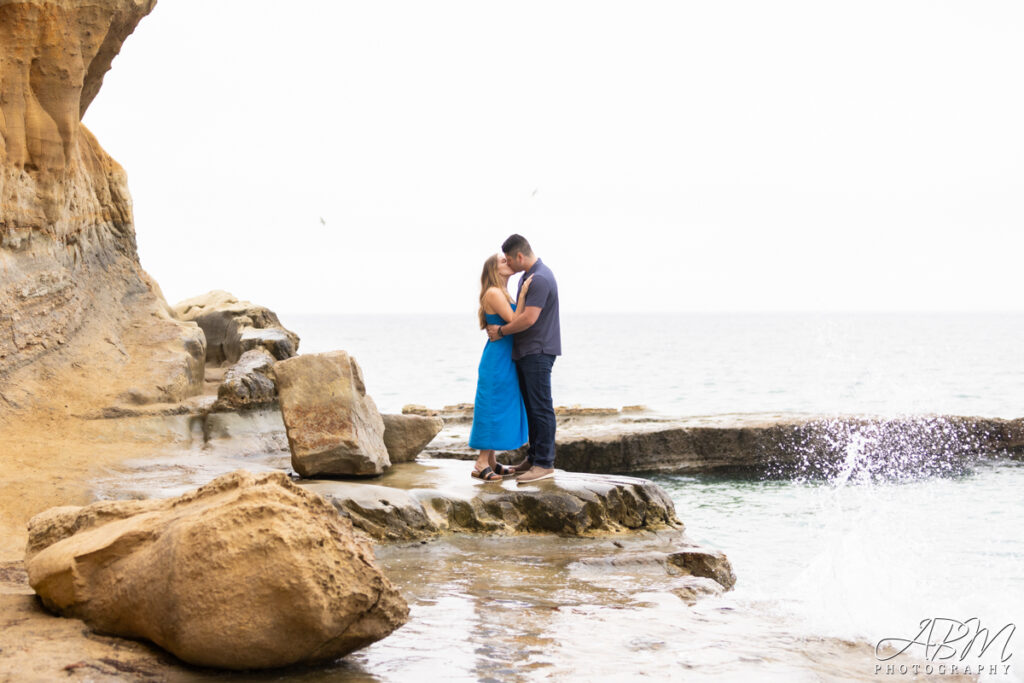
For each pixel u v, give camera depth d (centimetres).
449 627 439
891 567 698
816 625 474
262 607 340
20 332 903
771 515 1012
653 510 736
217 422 1002
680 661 394
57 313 985
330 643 361
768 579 689
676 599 517
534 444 779
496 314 762
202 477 760
